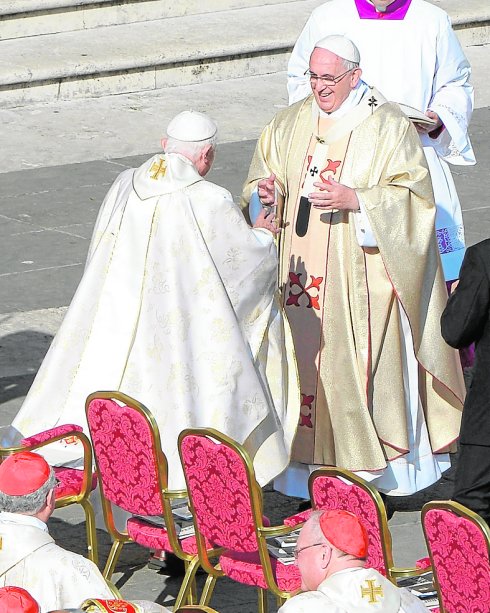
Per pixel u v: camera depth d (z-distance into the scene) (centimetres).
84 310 1975
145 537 1762
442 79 2336
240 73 4275
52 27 4322
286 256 2108
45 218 3272
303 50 2350
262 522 1622
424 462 2123
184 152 1955
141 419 1688
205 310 1912
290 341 2023
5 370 2559
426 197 2036
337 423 2080
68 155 3662
